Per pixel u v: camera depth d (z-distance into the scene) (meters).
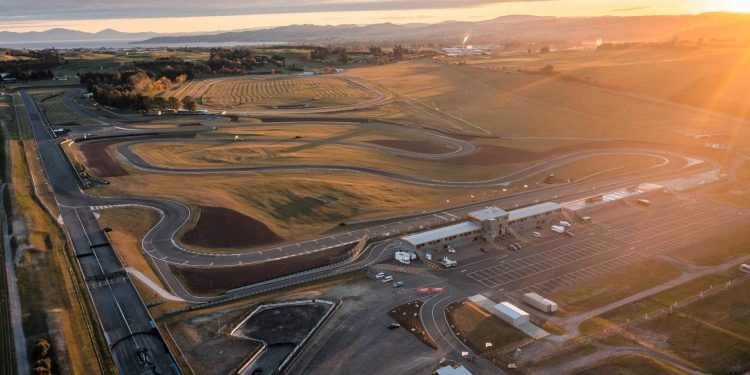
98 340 69.12
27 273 83.31
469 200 129.38
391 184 141.25
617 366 63.69
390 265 93.88
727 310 76.50
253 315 76.25
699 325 72.62
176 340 69.38
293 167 151.25
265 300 79.94
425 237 100.44
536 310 77.75
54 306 74.38
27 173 138.12
